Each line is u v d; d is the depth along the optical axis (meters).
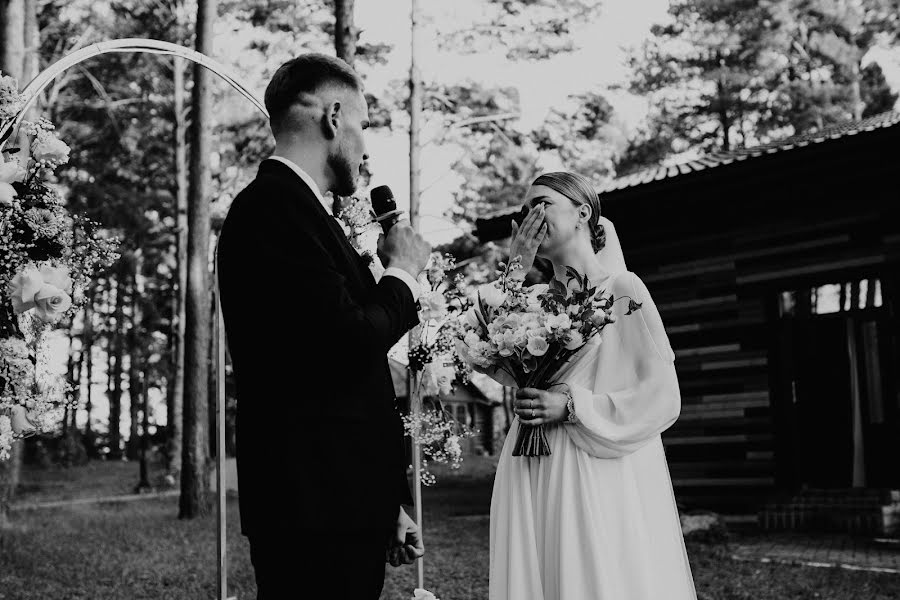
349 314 2.25
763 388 10.66
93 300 31.64
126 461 38.69
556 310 2.92
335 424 2.33
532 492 3.00
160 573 8.35
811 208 10.41
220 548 3.90
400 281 2.45
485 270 20.59
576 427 2.89
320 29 18.67
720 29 26.86
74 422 35.97
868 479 10.36
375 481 2.37
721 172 10.07
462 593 6.89
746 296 10.87
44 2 18.69
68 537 11.35
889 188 9.80
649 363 2.89
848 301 10.38
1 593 7.33
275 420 2.33
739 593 6.46
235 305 2.37
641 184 10.63
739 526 10.50
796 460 10.59
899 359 9.93
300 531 2.26
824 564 7.79
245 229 2.37
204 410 14.49
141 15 20.56
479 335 3.17
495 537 3.09
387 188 2.95
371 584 2.41
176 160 21.33
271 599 2.34
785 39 26.67
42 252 2.87
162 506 17.16
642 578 2.80
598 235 3.14
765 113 28.05
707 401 11.01
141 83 23.02
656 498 3.04
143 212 24.14
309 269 2.27
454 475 28.09
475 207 20.39
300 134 2.53
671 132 29.56
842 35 27.28
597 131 18.52
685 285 11.31
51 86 19.52
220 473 3.92
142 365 28.16
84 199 23.34
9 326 2.82
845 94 26.48
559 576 2.82
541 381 3.01
